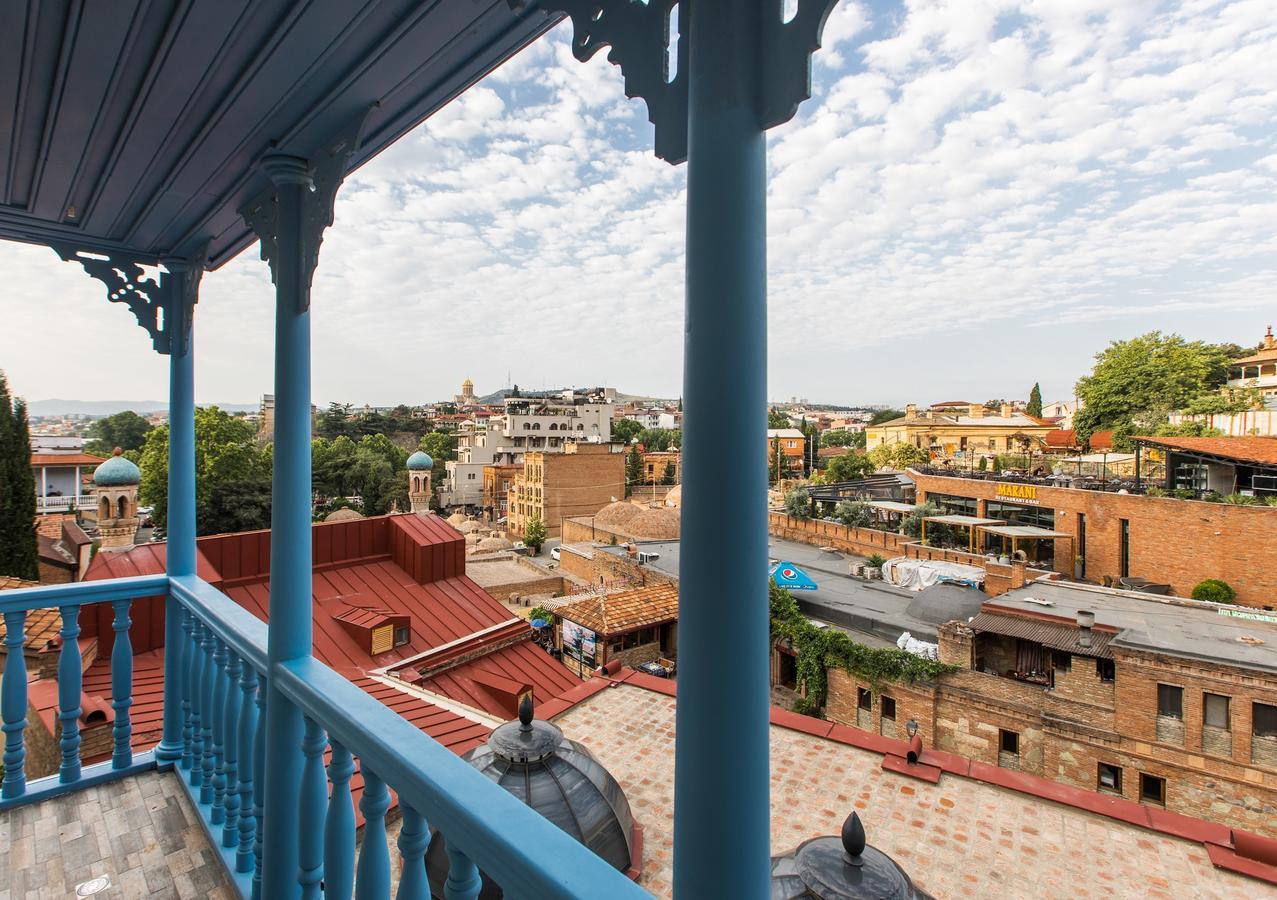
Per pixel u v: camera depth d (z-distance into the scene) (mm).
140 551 10227
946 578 22000
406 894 1485
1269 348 34375
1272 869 5477
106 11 1812
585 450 52750
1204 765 11875
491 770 4906
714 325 1096
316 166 2430
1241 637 13125
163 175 2801
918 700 15242
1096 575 24828
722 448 1081
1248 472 22375
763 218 1132
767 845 1109
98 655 8914
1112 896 5344
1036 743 13688
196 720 3363
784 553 29219
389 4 1710
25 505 20188
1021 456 40031
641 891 1079
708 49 1130
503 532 55594
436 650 10828
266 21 1815
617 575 28641
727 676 1071
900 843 5961
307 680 2041
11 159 2746
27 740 7152
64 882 2766
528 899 1150
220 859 2857
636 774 7152
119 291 3801
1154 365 35562
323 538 12500
